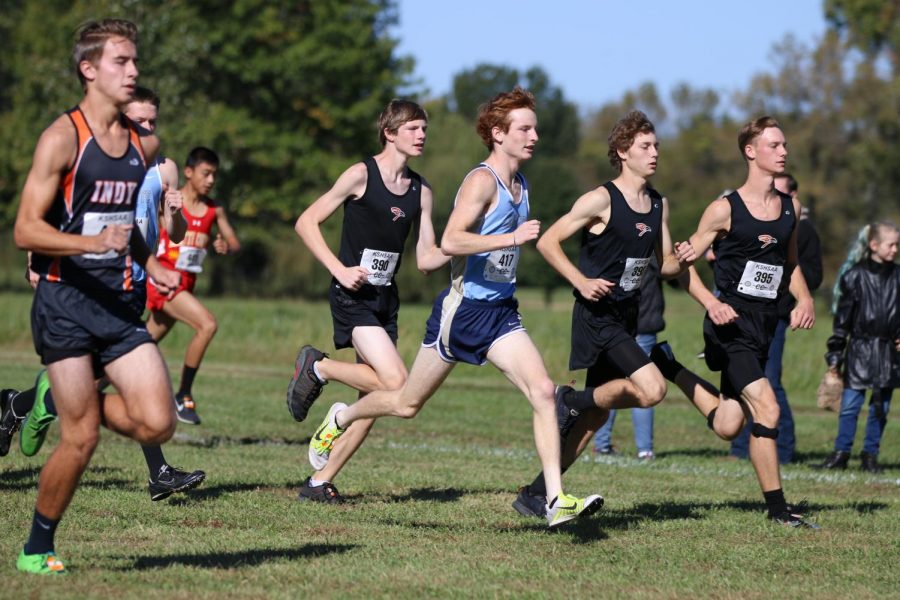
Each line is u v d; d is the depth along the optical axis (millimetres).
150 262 10352
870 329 20797
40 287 9922
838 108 95312
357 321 14328
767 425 14055
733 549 12422
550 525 12461
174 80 76500
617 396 13641
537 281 122625
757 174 14227
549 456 12398
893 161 91438
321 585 10133
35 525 10055
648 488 17141
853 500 16625
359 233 14383
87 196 9812
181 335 43938
